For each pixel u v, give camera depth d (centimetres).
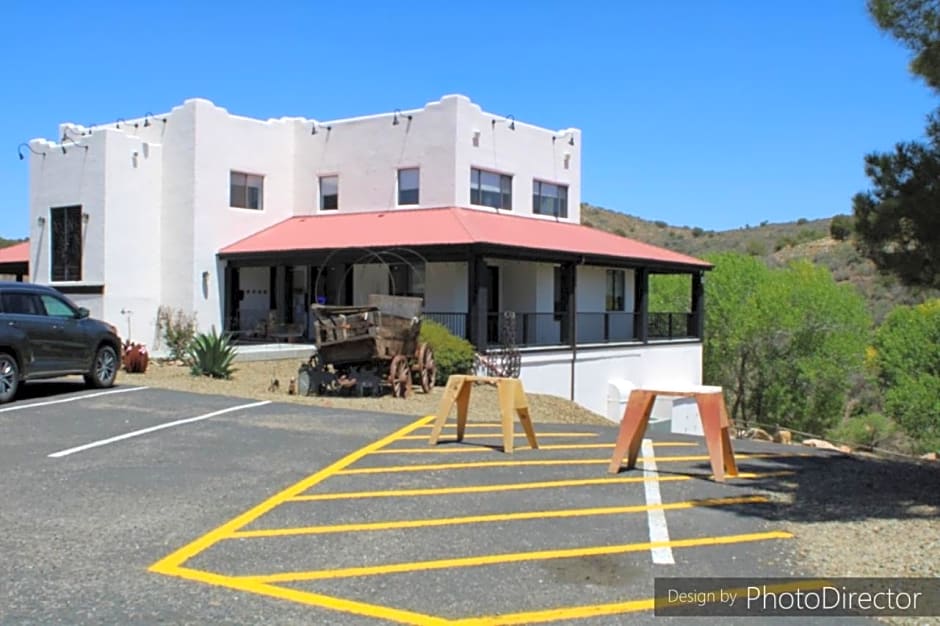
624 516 787
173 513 765
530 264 2602
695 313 3031
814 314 3666
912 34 846
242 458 1006
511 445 1110
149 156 2667
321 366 1736
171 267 2666
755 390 3844
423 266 2511
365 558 649
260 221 2797
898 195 853
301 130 2884
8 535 693
